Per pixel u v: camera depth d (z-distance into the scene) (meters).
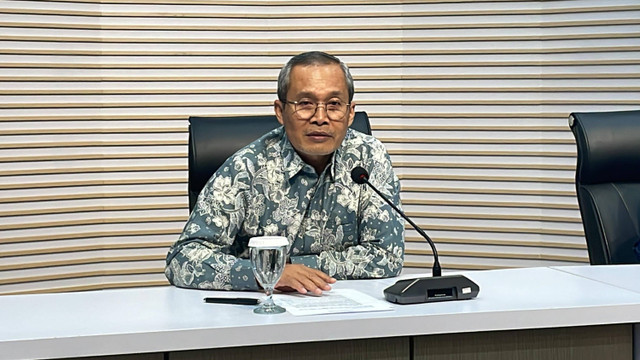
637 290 2.18
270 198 2.41
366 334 1.86
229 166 2.42
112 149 4.55
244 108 4.66
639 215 2.90
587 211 2.89
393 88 4.72
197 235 2.35
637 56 4.39
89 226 4.52
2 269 4.32
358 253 2.40
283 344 1.85
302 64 2.30
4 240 4.33
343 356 1.88
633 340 2.02
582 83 4.50
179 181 4.62
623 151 2.89
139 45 4.54
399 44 4.70
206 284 2.24
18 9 4.32
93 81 4.50
